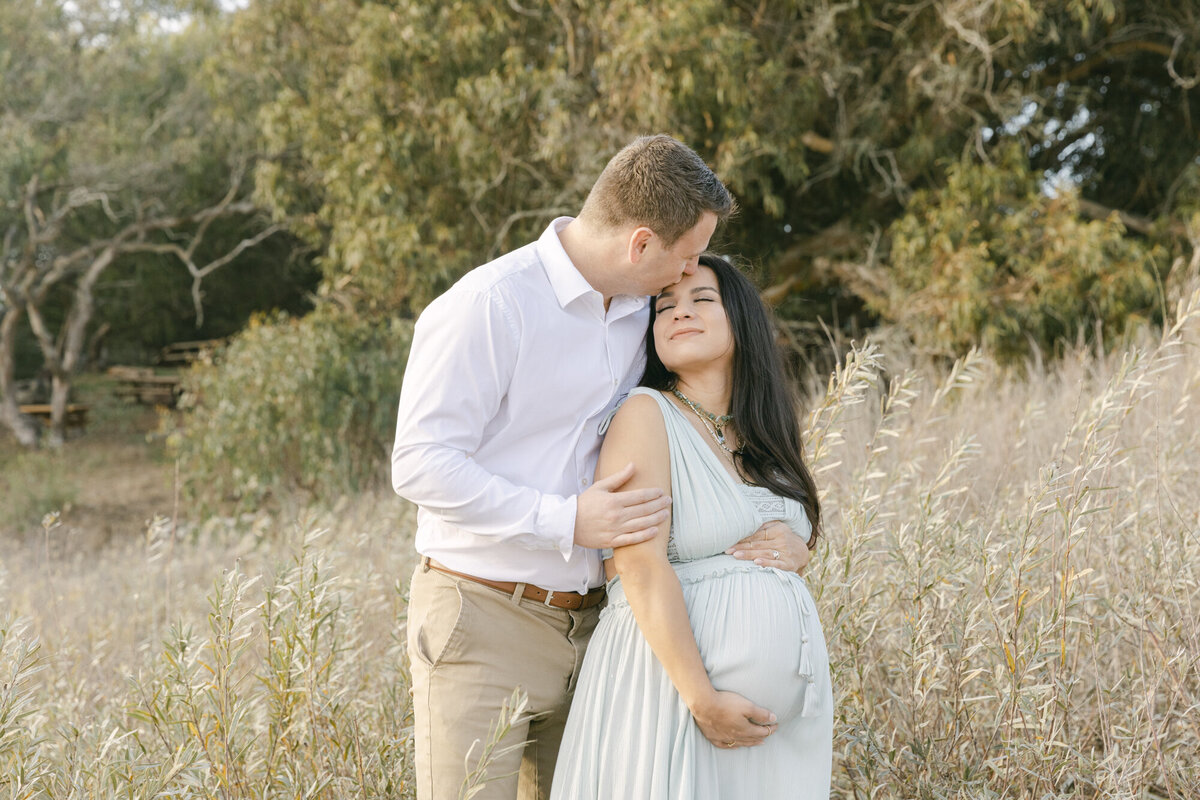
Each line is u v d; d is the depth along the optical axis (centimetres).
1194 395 362
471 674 200
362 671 292
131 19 1556
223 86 1245
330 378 956
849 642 233
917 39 901
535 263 201
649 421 197
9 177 1434
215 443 953
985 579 218
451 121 917
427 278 968
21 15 1472
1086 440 223
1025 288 808
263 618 231
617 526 183
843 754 234
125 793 203
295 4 1057
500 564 200
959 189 865
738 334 207
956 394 503
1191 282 427
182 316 2278
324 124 1047
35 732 267
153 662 305
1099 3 815
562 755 196
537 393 200
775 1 923
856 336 1008
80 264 1800
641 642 192
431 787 199
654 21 803
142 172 1545
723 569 193
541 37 970
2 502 1094
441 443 190
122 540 909
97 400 1866
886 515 256
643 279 202
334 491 904
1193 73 949
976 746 225
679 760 185
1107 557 258
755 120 880
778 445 206
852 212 1029
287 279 2003
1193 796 211
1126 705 232
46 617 446
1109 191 1062
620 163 199
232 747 221
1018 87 881
